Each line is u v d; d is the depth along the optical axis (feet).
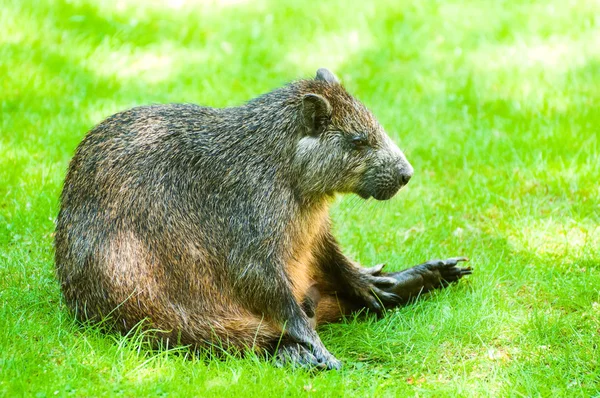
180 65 61.87
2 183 44.65
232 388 29.66
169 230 32.60
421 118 55.21
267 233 32.99
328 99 34.27
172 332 32.27
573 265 38.63
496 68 61.00
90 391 28.96
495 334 33.88
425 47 64.75
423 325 35.04
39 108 53.52
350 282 37.14
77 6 66.74
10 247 39.47
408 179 34.58
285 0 70.64
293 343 32.81
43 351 31.30
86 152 33.73
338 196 37.99
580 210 43.57
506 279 38.09
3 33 61.21
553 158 49.14
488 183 47.32
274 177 33.45
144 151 33.19
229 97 58.18
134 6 69.21
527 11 68.13
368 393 30.09
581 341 32.76
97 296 32.40
